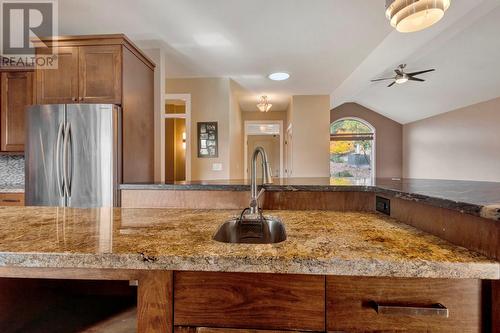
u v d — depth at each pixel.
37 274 0.78
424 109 6.91
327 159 5.41
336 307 0.72
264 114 7.11
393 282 0.71
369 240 0.85
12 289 0.94
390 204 1.28
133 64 2.78
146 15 2.55
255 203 1.30
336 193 1.49
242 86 4.82
